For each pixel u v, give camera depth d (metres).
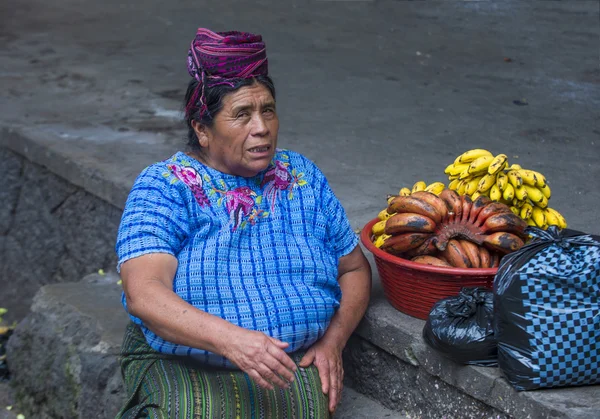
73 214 5.22
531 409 2.36
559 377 2.36
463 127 5.45
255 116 2.55
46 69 7.58
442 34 8.38
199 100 2.58
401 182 4.46
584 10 9.05
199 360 2.56
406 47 7.94
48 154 5.26
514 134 5.23
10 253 5.85
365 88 6.60
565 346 2.34
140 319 2.50
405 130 5.45
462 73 6.90
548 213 2.92
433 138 5.25
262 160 2.59
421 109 5.95
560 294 2.33
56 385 3.87
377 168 4.71
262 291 2.57
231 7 10.42
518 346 2.37
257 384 2.34
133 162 4.94
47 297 4.25
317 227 2.75
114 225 4.86
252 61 2.53
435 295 2.75
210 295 2.53
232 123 2.54
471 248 2.71
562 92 6.20
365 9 9.83
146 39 8.84
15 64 7.80
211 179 2.64
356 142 5.22
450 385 2.68
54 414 3.86
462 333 2.52
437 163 4.77
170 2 10.88
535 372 2.35
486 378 2.49
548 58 7.21
